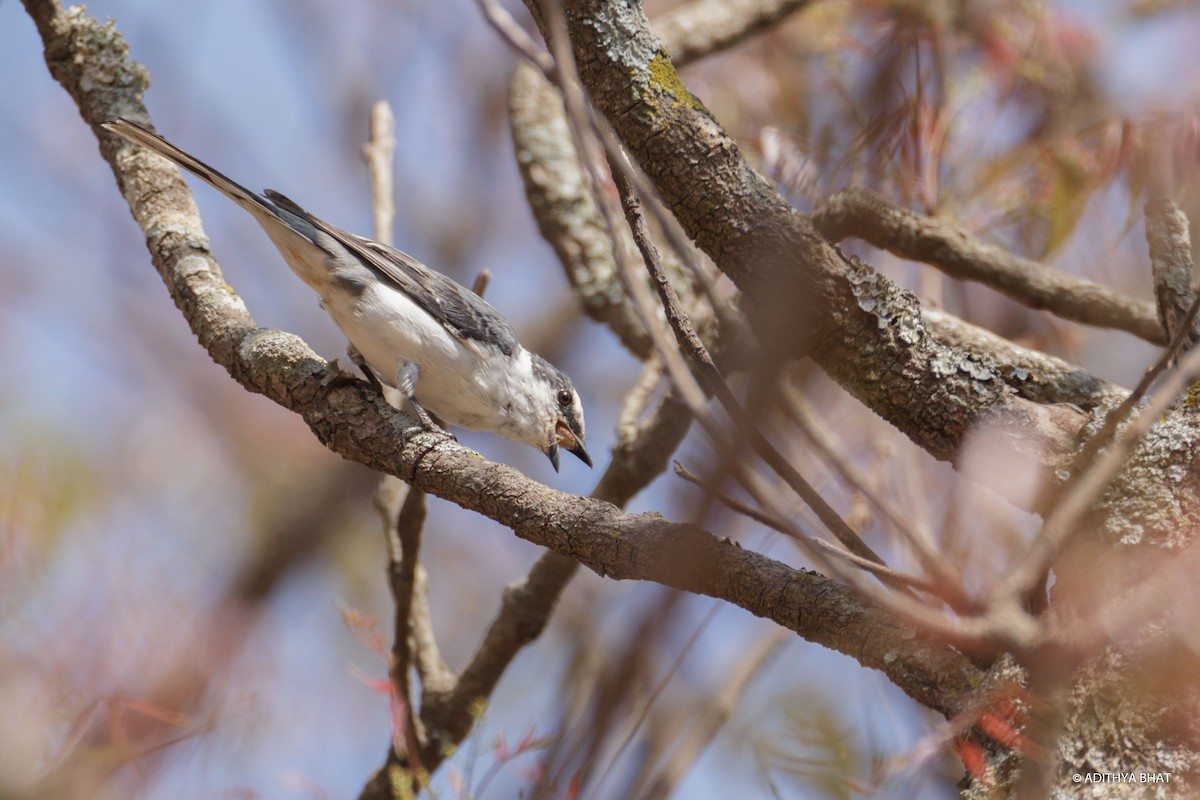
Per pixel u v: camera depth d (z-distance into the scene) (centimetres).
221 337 810
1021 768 493
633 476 989
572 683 897
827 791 694
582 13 670
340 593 1467
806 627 566
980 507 827
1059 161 933
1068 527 401
